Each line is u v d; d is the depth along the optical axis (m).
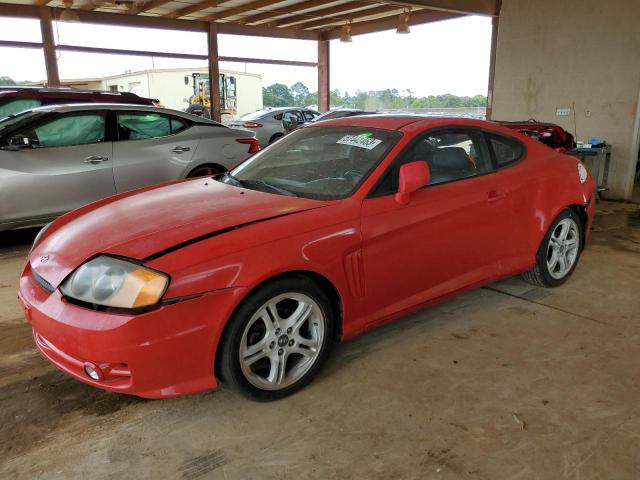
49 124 5.01
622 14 7.38
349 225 2.57
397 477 1.99
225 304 2.17
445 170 3.08
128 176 5.38
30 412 2.39
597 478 1.98
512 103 8.90
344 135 3.20
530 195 3.45
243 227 2.35
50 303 2.20
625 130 7.57
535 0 8.31
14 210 4.76
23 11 12.09
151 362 2.07
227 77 22.03
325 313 2.54
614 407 2.42
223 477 1.99
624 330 3.21
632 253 4.85
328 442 2.19
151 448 2.15
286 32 16.22
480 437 2.21
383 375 2.69
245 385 2.33
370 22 15.23
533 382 2.63
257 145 6.42
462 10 9.98
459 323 3.30
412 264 2.85
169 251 2.16
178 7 13.09
